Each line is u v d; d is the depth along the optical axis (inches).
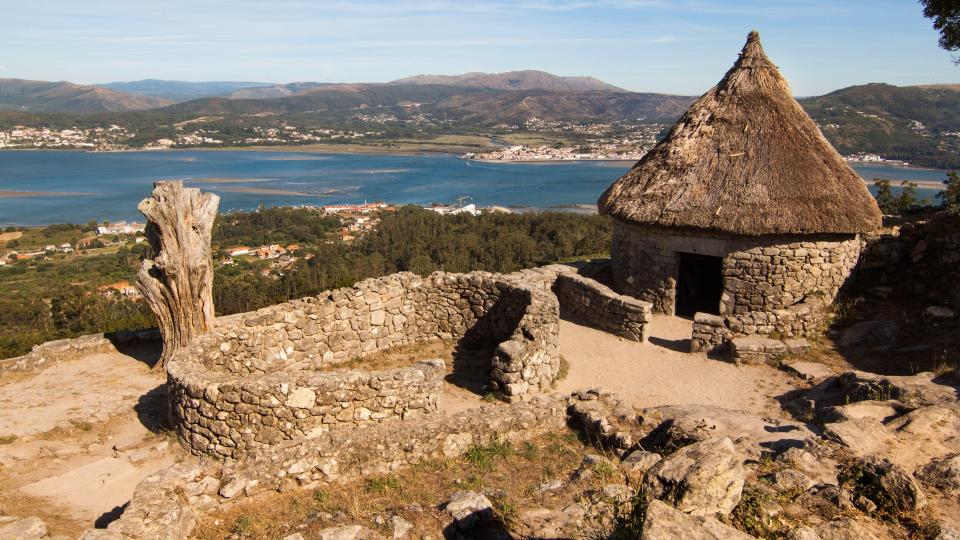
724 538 151.4
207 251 487.5
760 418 328.5
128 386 443.2
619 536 185.0
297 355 459.5
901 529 187.2
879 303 551.8
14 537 229.9
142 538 204.4
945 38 788.0
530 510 233.1
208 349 401.7
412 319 530.3
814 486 210.8
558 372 460.4
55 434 363.6
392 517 229.6
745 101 599.8
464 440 312.8
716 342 501.4
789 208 537.3
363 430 296.8
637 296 632.4
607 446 319.3
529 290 489.7
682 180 580.4
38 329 1197.1
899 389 322.3
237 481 255.4
